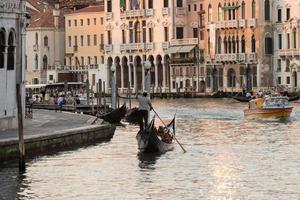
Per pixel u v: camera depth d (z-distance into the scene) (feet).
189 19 509.35
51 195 130.82
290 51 461.37
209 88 491.72
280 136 215.10
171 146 181.68
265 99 283.18
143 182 140.77
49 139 168.86
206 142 199.62
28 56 575.79
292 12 463.01
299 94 419.33
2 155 153.28
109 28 547.90
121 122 261.85
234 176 146.00
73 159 163.02
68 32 575.79
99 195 130.82
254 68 474.49
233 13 482.28
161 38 517.96
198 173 149.38
